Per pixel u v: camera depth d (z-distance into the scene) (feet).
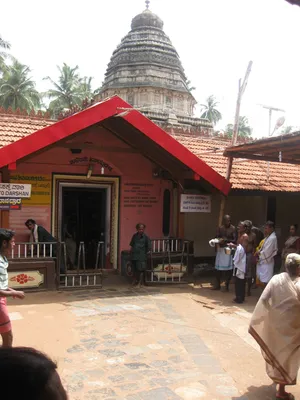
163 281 30.22
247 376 14.94
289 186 37.70
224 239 28.91
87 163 32.53
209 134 44.34
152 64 108.27
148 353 16.85
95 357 16.25
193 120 92.79
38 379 2.85
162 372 15.02
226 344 18.29
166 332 19.62
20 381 2.79
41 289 26.76
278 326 12.66
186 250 32.50
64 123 25.80
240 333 19.94
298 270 13.04
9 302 24.14
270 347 12.84
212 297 27.25
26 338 18.11
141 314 22.52
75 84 147.54
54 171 31.63
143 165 34.81
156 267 30.94
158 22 113.29
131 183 34.53
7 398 2.71
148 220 35.22
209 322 21.50
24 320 20.74
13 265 25.75
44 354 3.15
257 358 16.72
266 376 14.99
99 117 26.71
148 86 106.32
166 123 84.17
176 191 35.96
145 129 28.22
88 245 36.65
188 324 21.02
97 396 13.02
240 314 23.22
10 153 24.63
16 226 30.40
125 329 19.88
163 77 108.68
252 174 38.19
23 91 131.23
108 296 26.43
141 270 29.32
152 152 32.42
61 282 28.78
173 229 36.17
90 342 17.93
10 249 14.57
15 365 2.88
